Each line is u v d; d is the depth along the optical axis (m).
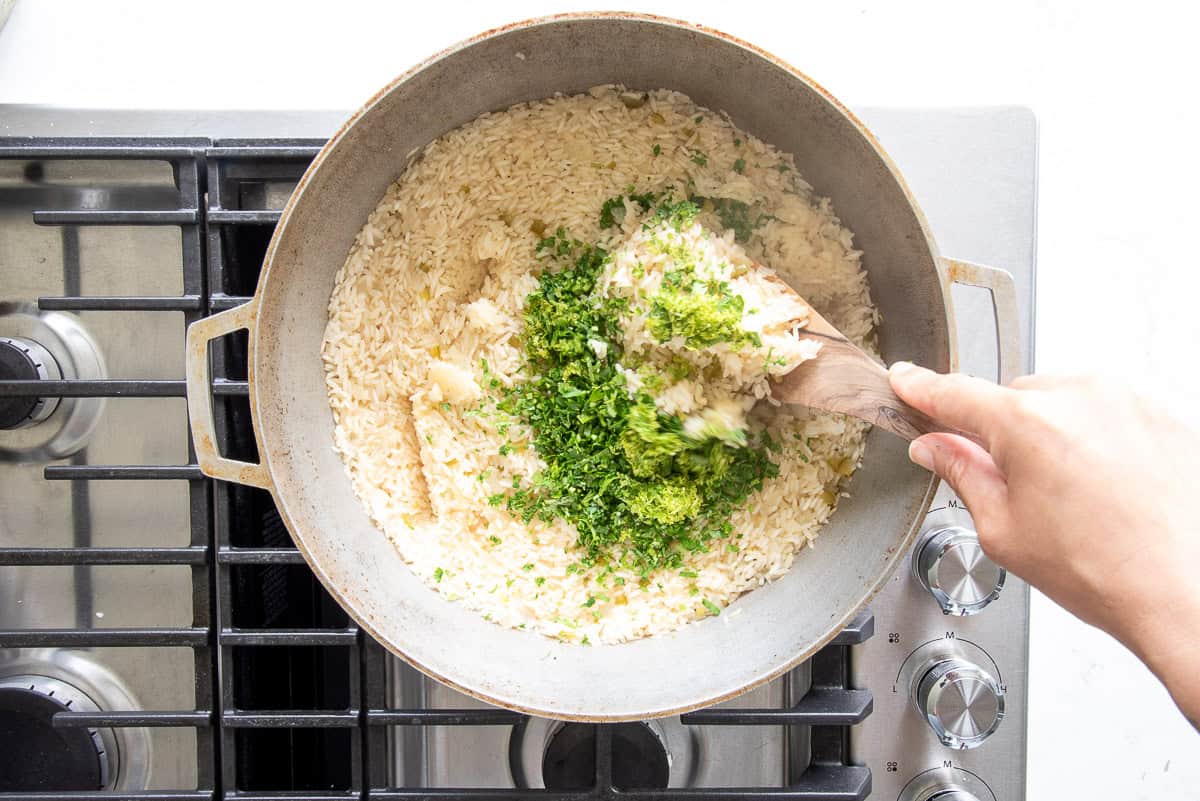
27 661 1.09
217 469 0.87
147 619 1.10
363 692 1.00
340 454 1.02
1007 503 0.78
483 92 0.96
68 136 1.08
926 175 1.07
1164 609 0.68
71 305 0.99
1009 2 1.21
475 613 1.00
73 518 1.10
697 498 1.02
